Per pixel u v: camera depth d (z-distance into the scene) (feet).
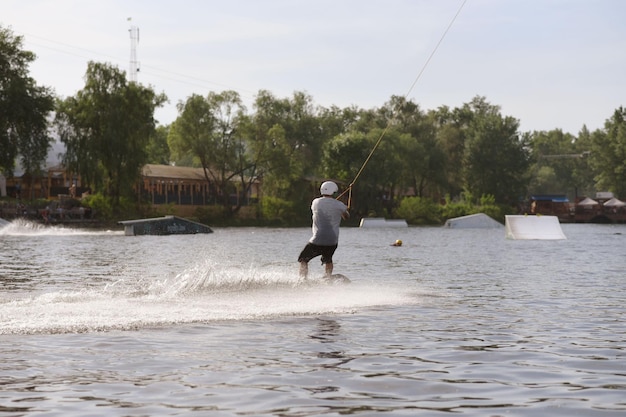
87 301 31.78
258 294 35.22
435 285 43.14
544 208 388.57
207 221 259.80
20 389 16.81
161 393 16.48
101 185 222.89
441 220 319.68
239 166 272.10
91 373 18.52
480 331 25.76
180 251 83.97
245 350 21.76
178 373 18.58
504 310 31.60
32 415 14.67
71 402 15.67
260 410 15.08
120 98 221.05
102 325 25.90
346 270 54.54
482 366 19.72
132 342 22.91
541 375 18.61
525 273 52.95
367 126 382.01
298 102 318.45
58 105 223.30
